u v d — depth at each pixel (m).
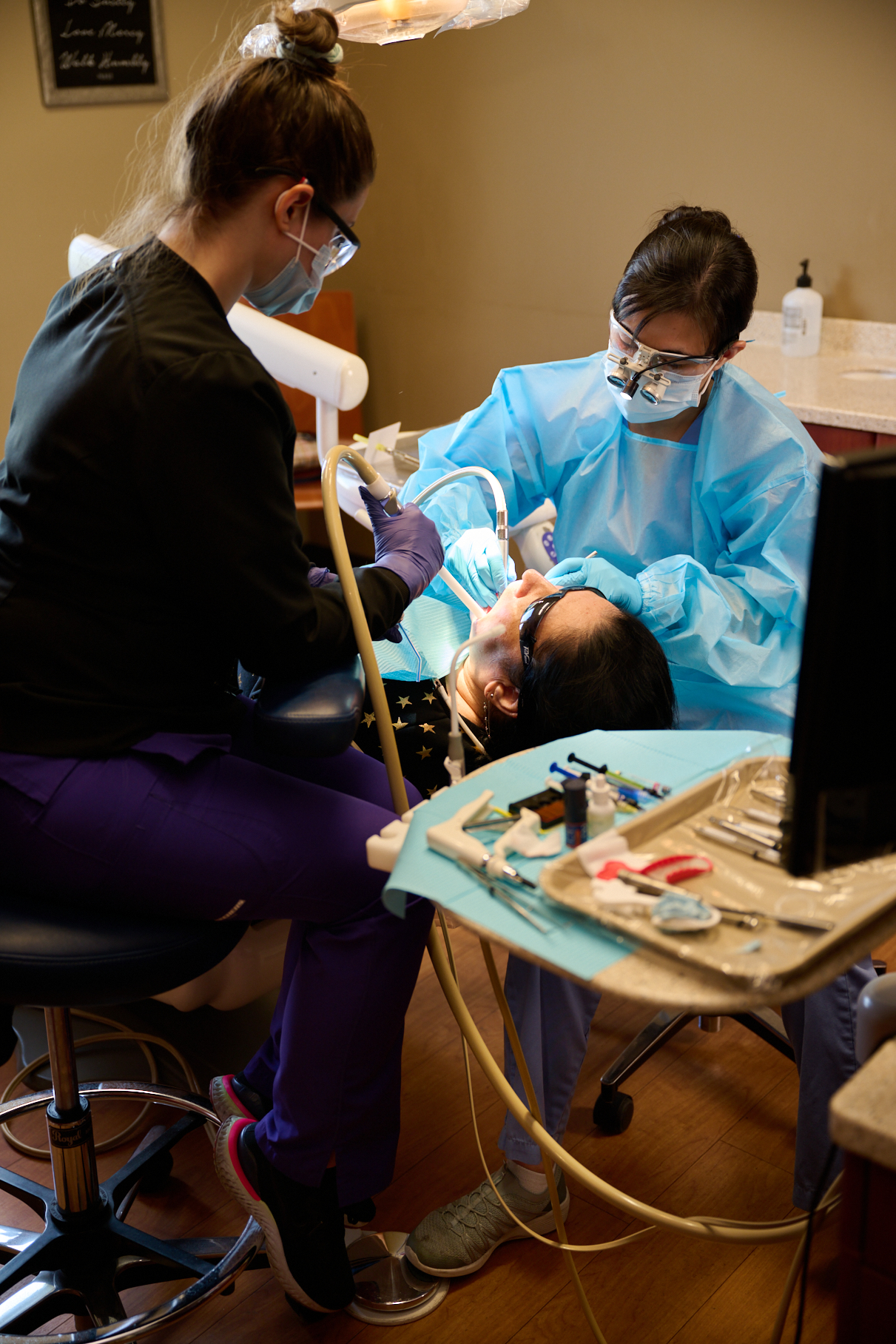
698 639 1.62
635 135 3.17
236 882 1.21
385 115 3.75
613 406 1.82
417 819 1.04
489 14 1.98
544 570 2.01
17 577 1.17
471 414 1.89
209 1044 1.93
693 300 1.55
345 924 1.28
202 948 1.22
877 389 2.55
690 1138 1.70
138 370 1.10
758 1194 1.59
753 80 2.89
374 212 3.94
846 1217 0.77
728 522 1.82
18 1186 1.48
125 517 1.14
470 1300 1.45
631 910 0.88
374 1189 1.36
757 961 0.82
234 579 1.14
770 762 1.09
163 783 1.20
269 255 1.23
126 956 1.17
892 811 0.81
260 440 1.13
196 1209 1.61
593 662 1.35
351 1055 1.28
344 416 3.63
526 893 0.94
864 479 0.70
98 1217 1.42
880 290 2.85
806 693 0.76
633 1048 1.73
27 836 1.16
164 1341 1.41
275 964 1.77
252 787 1.25
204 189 1.17
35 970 1.13
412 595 1.37
